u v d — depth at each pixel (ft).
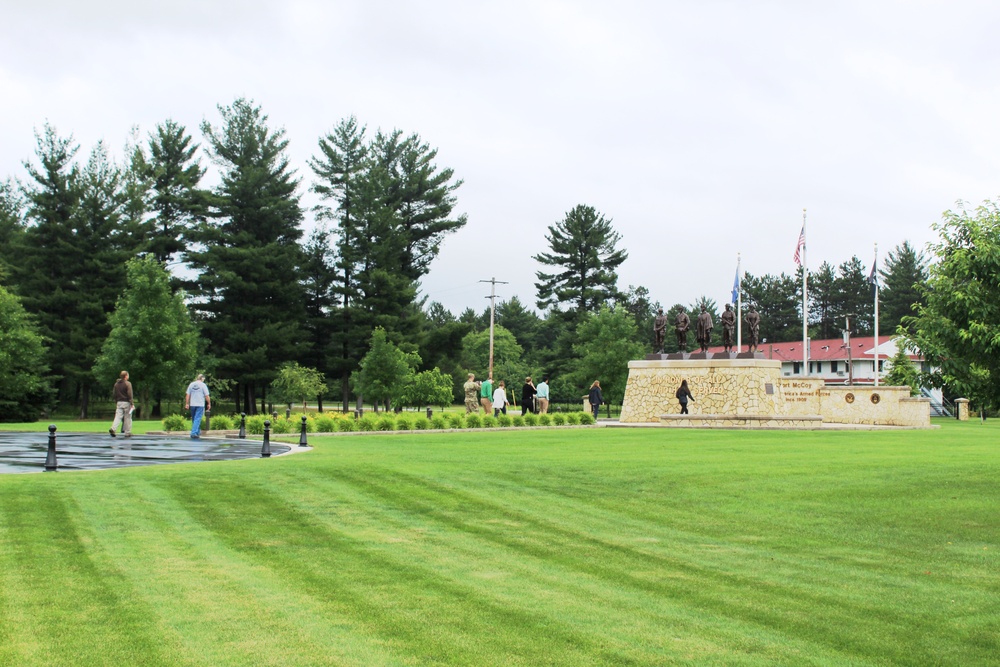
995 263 45.55
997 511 45.75
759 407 126.62
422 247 241.96
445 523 43.65
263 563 35.37
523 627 27.84
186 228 205.67
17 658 24.58
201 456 69.26
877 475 56.70
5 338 158.10
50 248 188.14
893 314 308.19
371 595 31.17
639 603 30.58
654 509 47.44
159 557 35.73
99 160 192.65
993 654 25.90
